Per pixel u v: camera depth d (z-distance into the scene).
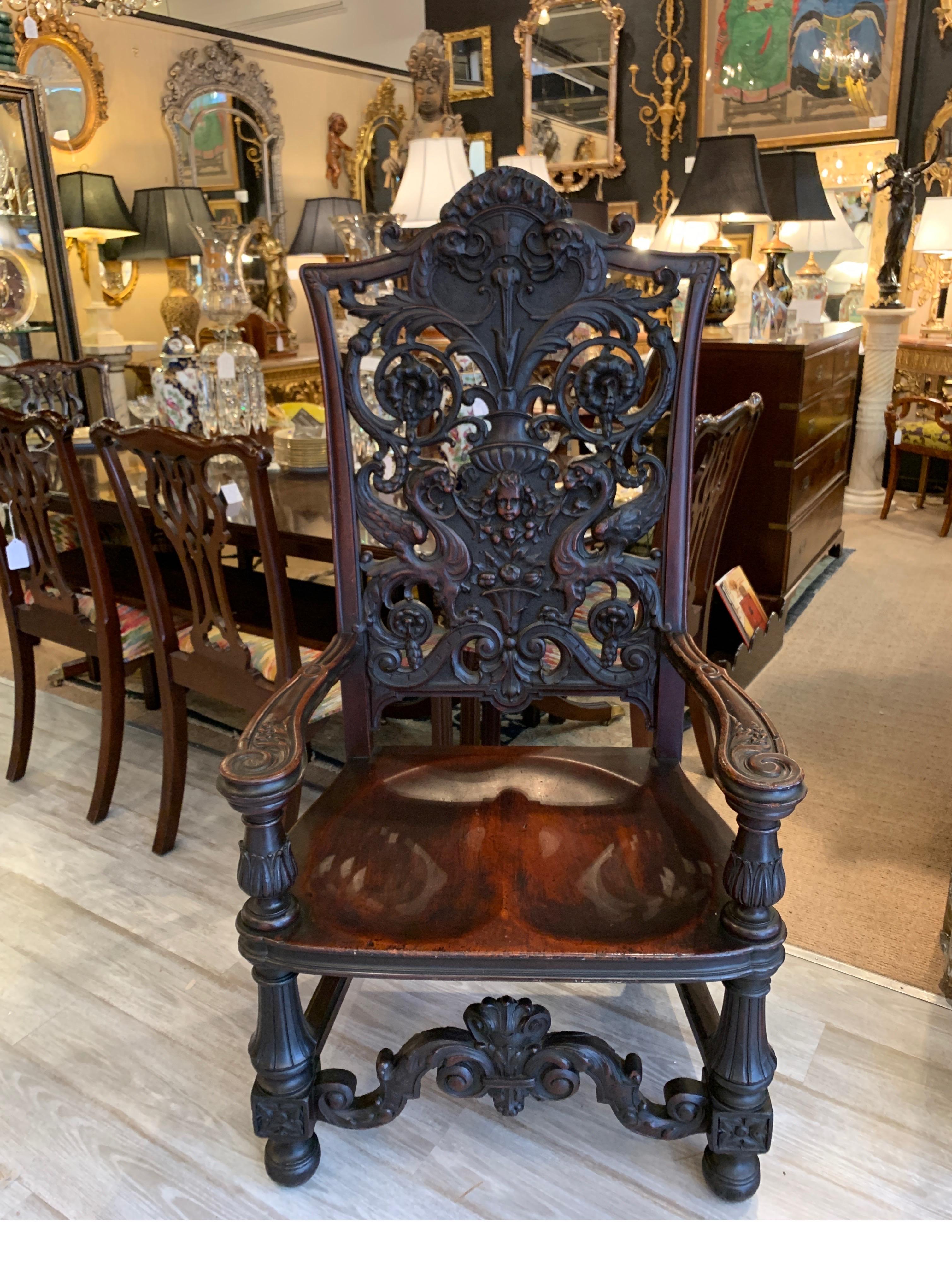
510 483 1.30
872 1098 1.39
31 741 2.47
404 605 1.36
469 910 1.11
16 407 3.55
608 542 1.33
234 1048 1.52
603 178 5.56
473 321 1.25
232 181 4.82
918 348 4.73
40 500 1.97
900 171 4.37
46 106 3.85
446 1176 1.29
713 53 5.04
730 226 4.96
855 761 2.38
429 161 3.53
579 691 1.40
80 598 2.16
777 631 3.05
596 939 1.06
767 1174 1.28
